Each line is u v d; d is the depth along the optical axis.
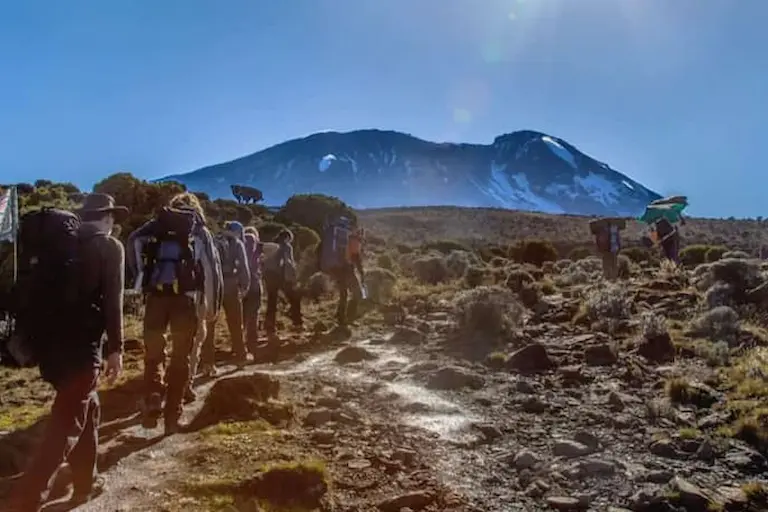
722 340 7.55
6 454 4.43
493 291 9.73
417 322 10.44
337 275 11.06
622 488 4.20
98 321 3.62
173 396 5.07
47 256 3.54
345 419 5.48
